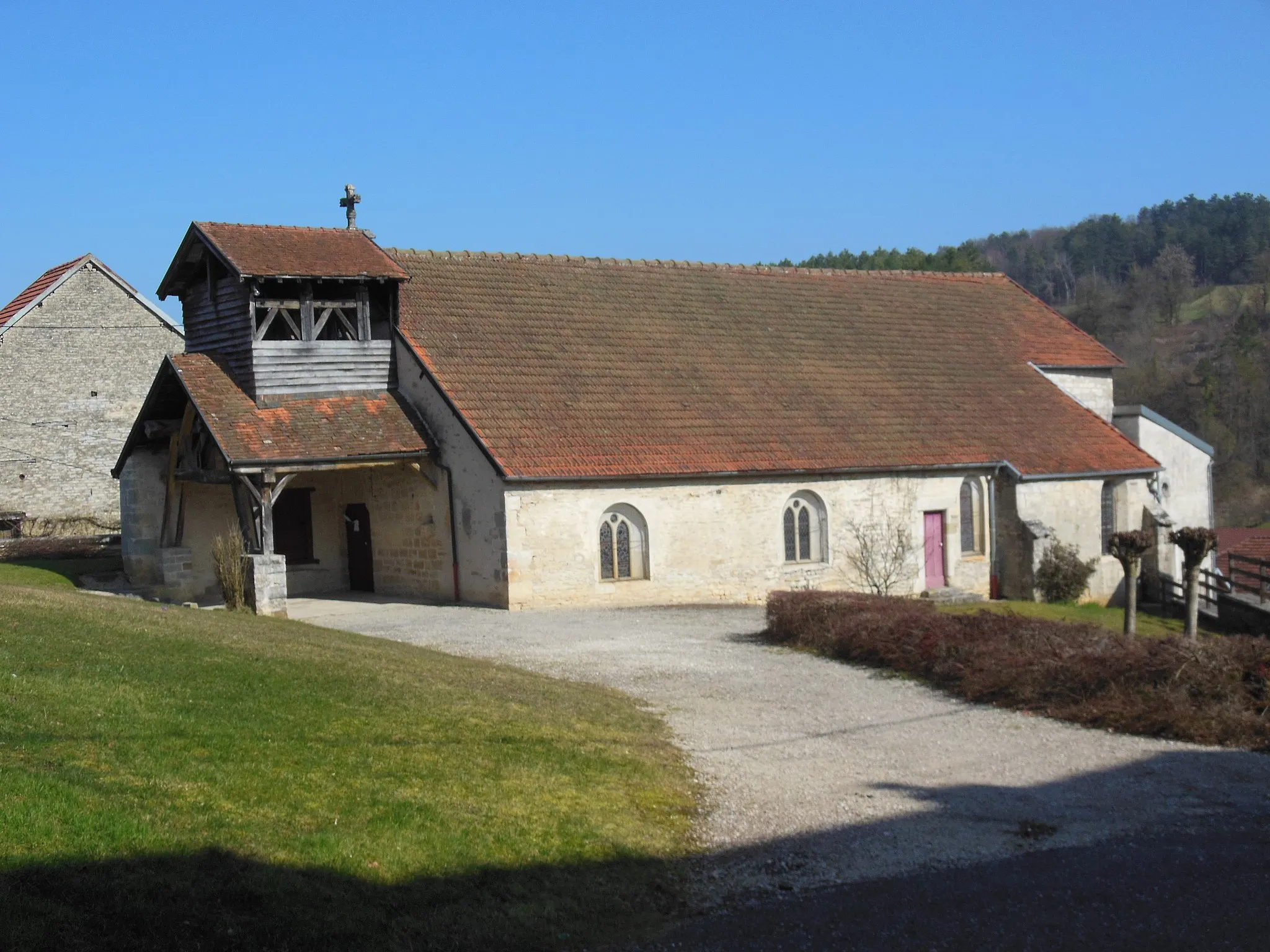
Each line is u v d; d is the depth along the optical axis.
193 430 26.91
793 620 20.14
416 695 13.25
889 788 11.68
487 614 24.09
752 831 10.35
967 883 8.95
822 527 28.55
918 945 7.73
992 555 30.92
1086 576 30.95
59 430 44.31
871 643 18.25
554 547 25.08
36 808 7.66
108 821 7.76
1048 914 8.22
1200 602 31.88
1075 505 31.55
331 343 26.58
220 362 26.47
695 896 8.84
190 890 7.17
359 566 29.62
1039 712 14.91
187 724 10.34
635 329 30.39
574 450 25.53
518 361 27.66
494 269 30.77
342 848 8.28
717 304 32.88
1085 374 36.72
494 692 14.34
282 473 24.28
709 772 12.17
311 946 7.00
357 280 26.55
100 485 44.97
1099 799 11.21
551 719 13.20
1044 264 119.38
